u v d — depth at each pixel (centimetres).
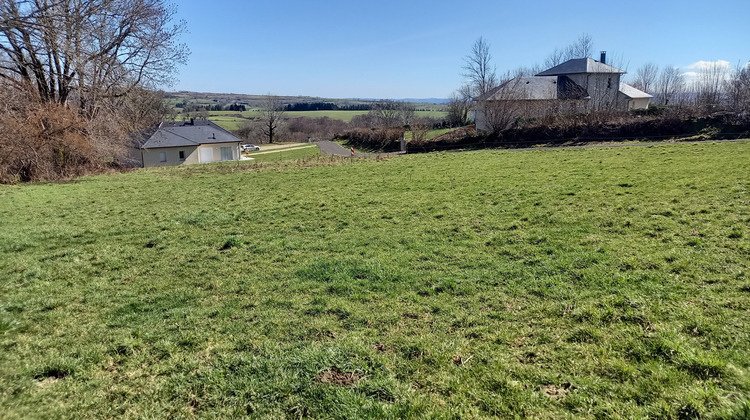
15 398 359
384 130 4147
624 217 786
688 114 2559
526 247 680
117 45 2409
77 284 641
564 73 4300
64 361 411
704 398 295
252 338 446
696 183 993
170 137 4794
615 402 305
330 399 334
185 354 422
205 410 336
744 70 2625
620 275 527
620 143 2391
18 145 1958
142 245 847
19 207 1291
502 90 3238
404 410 318
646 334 386
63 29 1805
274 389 354
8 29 1519
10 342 459
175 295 582
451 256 672
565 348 384
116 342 450
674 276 512
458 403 323
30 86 2139
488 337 416
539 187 1152
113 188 1716
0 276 679
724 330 379
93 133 2294
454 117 5334
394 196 1202
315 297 547
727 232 642
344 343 418
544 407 310
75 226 1019
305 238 842
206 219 1048
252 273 656
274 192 1430
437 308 492
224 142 5106
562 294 497
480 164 1798
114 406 347
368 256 700
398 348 408
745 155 1395
